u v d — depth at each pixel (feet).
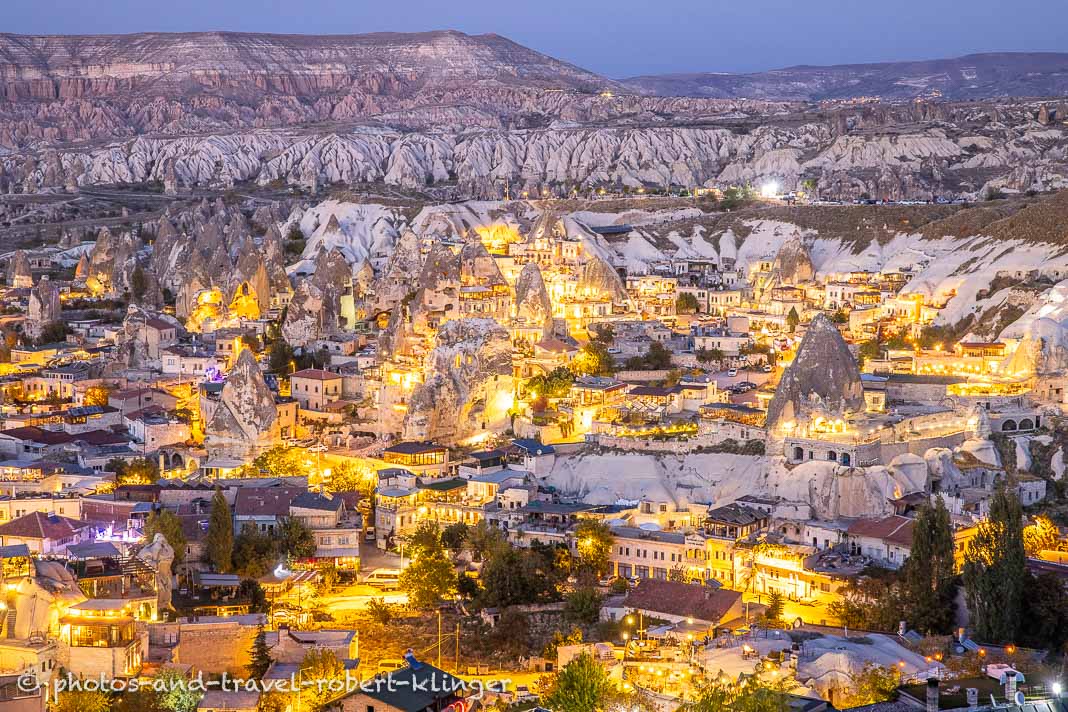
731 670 568.82
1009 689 490.08
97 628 597.93
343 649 639.35
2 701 538.88
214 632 632.38
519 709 553.23
